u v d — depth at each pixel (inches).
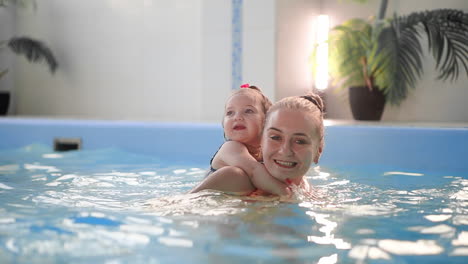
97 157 150.9
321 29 247.4
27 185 94.9
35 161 138.7
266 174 75.0
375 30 218.5
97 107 308.0
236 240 53.7
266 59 228.5
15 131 185.6
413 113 225.8
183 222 61.2
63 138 178.2
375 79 215.0
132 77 294.5
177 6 276.2
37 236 55.5
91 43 307.6
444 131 126.9
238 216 64.2
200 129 157.9
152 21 285.4
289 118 70.7
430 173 114.5
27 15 326.0
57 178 104.8
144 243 52.7
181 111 277.7
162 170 121.6
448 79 216.8
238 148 80.6
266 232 57.0
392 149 133.0
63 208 71.3
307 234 56.6
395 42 209.0
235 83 238.1
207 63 245.8
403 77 209.3
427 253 50.3
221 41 241.1
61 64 318.3
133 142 168.6
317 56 230.5
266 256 48.5
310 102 74.7
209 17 243.9
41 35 322.3
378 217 65.6
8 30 327.3
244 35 234.5
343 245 52.6
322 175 110.0
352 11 243.4
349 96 226.1
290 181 76.4
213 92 245.0
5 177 106.1
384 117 232.7
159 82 285.0
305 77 244.7
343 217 65.2
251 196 75.4
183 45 275.1
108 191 88.7
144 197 82.1
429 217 66.1
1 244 52.4
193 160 147.7
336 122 201.0
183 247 51.1
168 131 162.9
